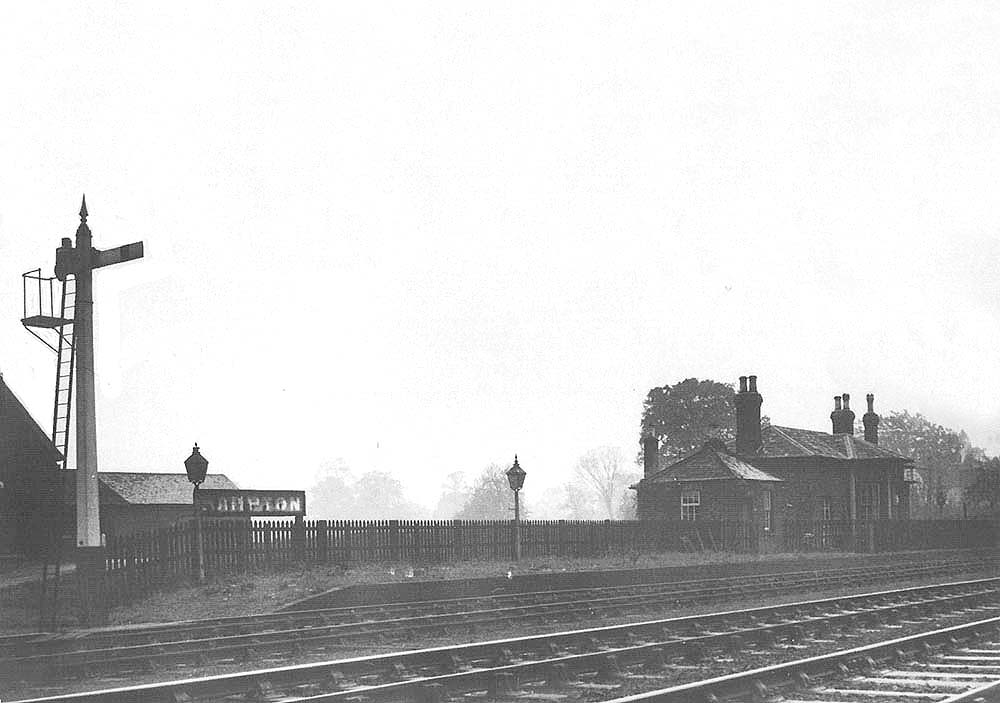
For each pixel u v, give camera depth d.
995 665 14.27
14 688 13.85
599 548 37.25
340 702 11.18
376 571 27.28
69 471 29.97
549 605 23.64
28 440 30.94
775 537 48.16
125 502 39.53
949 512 76.62
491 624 21.05
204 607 21.14
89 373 20.09
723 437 75.75
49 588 22.48
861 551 48.78
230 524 25.62
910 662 14.65
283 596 22.34
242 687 12.40
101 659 15.55
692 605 26.31
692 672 14.15
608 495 134.75
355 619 21.09
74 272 20.16
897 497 56.28
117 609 20.97
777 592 30.62
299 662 16.12
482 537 32.62
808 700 11.84
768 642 17.17
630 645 17.08
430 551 30.72
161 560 23.03
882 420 89.69
